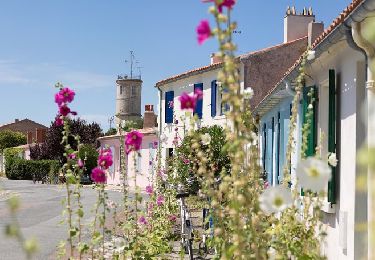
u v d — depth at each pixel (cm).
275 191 354
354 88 695
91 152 4419
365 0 511
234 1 347
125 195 790
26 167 5569
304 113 968
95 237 641
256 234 386
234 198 377
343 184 745
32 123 10381
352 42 613
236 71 355
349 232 698
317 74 911
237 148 366
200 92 411
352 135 703
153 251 784
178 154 1636
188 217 991
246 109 454
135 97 7369
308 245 453
